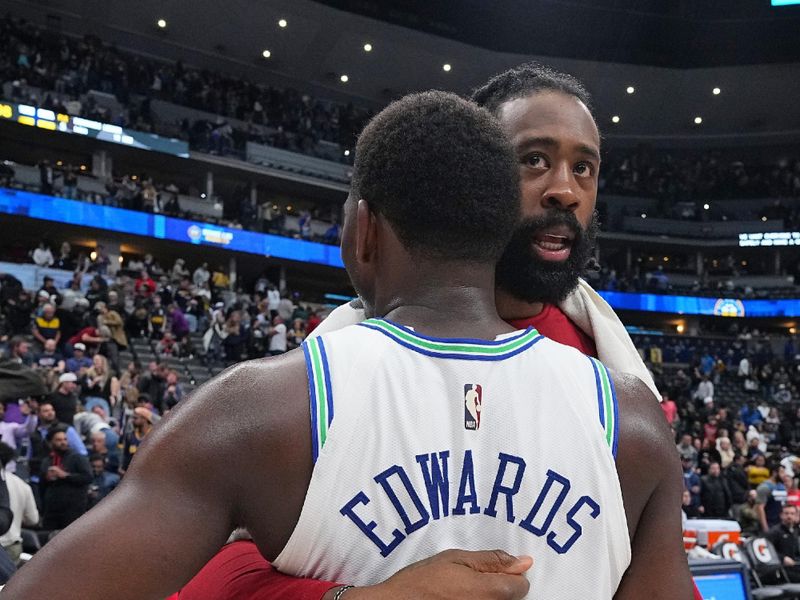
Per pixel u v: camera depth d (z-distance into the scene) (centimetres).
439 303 81
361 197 86
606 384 81
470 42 2414
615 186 2747
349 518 70
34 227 1808
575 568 73
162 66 2272
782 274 2678
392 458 71
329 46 2377
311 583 69
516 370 78
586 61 2480
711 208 2767
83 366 962
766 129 2741
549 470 74
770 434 1770
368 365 74
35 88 1933
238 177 2252
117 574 64
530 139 114
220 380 74
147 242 1959
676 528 81
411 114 83
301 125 2406
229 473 70
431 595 66
